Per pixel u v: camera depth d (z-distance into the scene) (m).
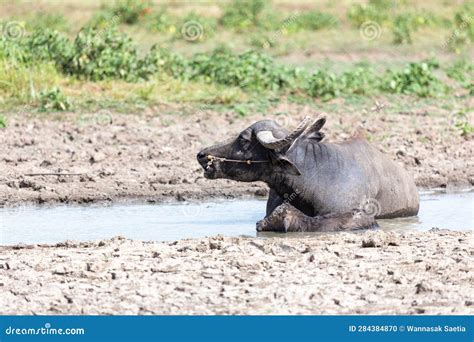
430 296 33.06
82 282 34.78
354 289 33.75
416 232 42.66
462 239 40.66
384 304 32.41
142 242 40.84
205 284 34.38
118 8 121.12
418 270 35.81
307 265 36.56
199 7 135.62
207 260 37.19
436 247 39.09
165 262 37.00
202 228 45.00
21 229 45.31
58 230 45.00
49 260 37.50
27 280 34.97
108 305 32.50
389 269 35.81
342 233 42.38
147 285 34.31
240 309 32.00
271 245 39.34
